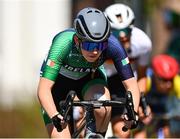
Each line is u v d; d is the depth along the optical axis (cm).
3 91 2866
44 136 2466
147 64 1719
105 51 1292
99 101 1212
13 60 2964
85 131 1302
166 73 1938
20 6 2969
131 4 2742
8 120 2523
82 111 1530
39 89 1261
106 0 2955
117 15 1630
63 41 1279
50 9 2991
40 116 2538
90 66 1329
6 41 2970
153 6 2939
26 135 2481
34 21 2983
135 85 1311
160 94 1969
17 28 2973
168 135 1967
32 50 2984
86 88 1374
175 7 3183
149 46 1691
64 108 1198
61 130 1209
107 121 1305
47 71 1266
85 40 1209
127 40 1645
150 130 1950
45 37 2994
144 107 1587
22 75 2953
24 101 2625
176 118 1981
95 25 1205
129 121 1217
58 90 1430
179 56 2906
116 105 1215
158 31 3212
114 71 1659
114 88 1680
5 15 2962
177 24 3162
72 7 3042
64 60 1298
